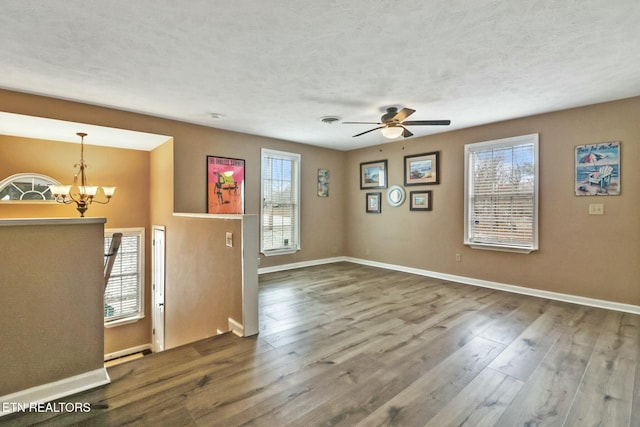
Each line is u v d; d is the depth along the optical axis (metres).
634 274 3.37
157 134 4.16
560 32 2.17
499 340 2.68
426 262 5.20
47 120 3.40
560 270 3.85
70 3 1.82
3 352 1.75
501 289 4.34
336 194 6.43
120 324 5.00
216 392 1.93
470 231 4.66
